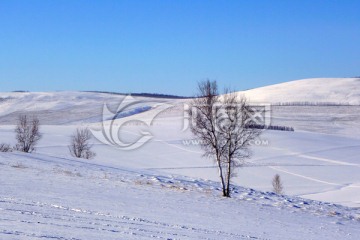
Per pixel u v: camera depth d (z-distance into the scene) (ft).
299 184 187.42
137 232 38.42
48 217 40.98
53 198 56.49
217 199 83.97
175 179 113.91
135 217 48.34
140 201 66.08
